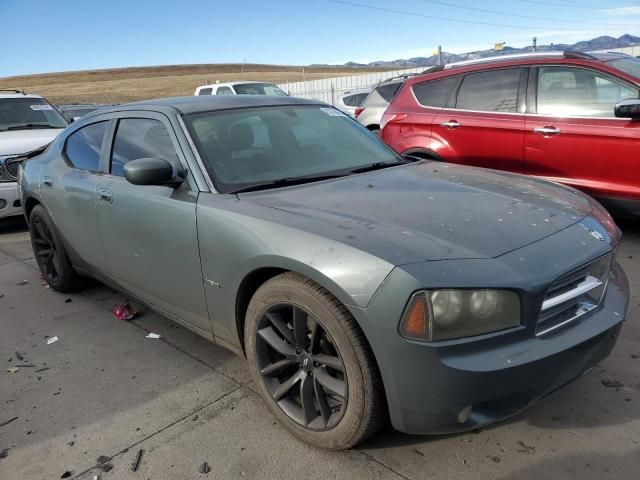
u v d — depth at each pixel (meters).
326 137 3.61
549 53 5.46
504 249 2.22
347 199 2.71
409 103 6.34
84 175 3.87
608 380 2.88
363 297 2.10
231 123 3.31
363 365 2.17
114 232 3.50
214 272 2.77
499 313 2.06
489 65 5.73
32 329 4.02
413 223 2.38
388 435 2.54
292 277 2.39
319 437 2.43
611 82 4.92
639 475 2.22
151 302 3.49
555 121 5.18
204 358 3.41
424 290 2.02
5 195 6.84
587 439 2.45
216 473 2.38
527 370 2.06
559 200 2.82
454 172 3.33
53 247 4.56
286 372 2.63
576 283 2.31
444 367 2.01
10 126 8.17
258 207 2.66
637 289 3.99
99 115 4.00
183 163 3.05
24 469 2.49
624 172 4.84
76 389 3.15
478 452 2.40
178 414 2.83
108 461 2.51
